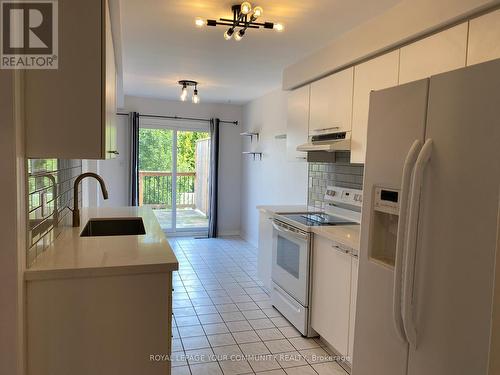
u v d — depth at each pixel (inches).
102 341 61.9
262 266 154.2
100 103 60.4
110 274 61.1
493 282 44.8
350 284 94.4
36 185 64.2
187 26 106.7
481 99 47.1
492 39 66.9
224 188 259.8
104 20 60.0
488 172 46.0
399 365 60.8
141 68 156.5
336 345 100.3
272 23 101.9
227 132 257.3
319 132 125.0
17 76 53.8
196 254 211.3
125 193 236.2
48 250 70.7
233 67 152.0
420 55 82.7
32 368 58.9
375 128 67.4
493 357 43.7
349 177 134.3
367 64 100.0
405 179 56.1
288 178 185.3
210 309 134.6
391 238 68.4
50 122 58.7
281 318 128.0
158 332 64.5
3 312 53.2
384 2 87.9
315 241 112.0
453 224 50.3
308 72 131.6
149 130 245.4
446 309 51.1
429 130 55.2
